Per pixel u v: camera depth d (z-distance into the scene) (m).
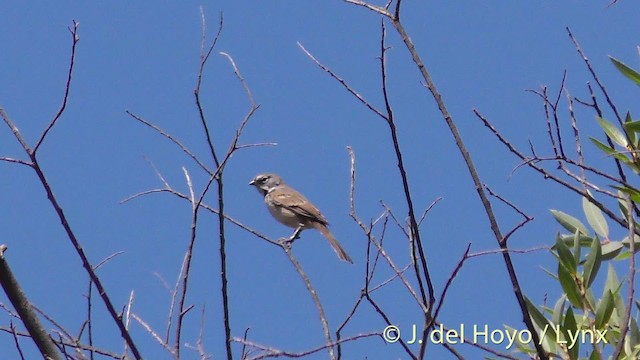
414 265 7.95
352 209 8.79
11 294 7.50
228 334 7.86
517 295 8.40
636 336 9.24
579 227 10.60
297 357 7.31
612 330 9.49
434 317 7.70
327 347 7.56
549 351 9.19
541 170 9.14
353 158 9.12
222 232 8.13
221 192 8.26
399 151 8.12
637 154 10.07
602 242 10.27
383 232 8.66
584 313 9.32
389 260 8.34
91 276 7.43
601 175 9.21
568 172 9.28
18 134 7.50
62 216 7.48
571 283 9.40
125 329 7.38
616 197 9.02
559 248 9.49
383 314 8.10
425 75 8.94
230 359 7.70
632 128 10.09
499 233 8.48
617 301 9.55
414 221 8.03
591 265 9.41
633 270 8.23
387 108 8.19
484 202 8.54
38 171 7.46
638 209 9.80
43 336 7.50
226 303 7.96
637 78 10.13
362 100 8.22
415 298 8.02
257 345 7.48
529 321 8.38
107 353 7.59
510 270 8.45
